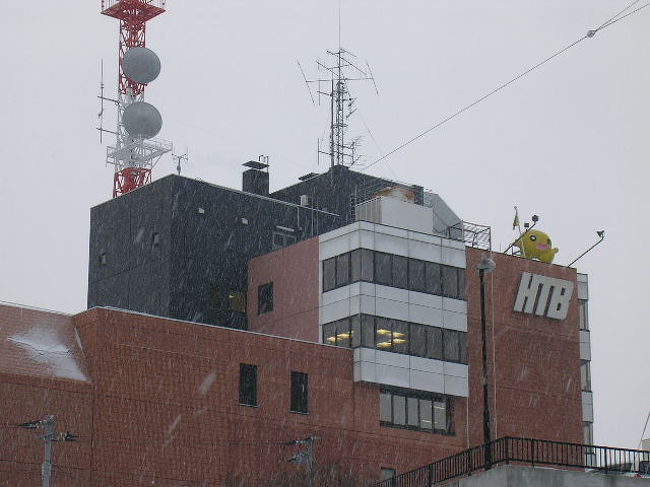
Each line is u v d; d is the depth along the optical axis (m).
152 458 76.94
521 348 96.38
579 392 98.69
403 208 96.25
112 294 100.62
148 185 100.56
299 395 84.19
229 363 81.75
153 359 78.81
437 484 53.25
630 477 48.44
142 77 117.06
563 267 100.62
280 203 103.94
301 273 93.56
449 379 90.88
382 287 89.44
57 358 76.69
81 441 74.75
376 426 86.81
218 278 97.81
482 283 58.88
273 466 81.50
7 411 73.06
